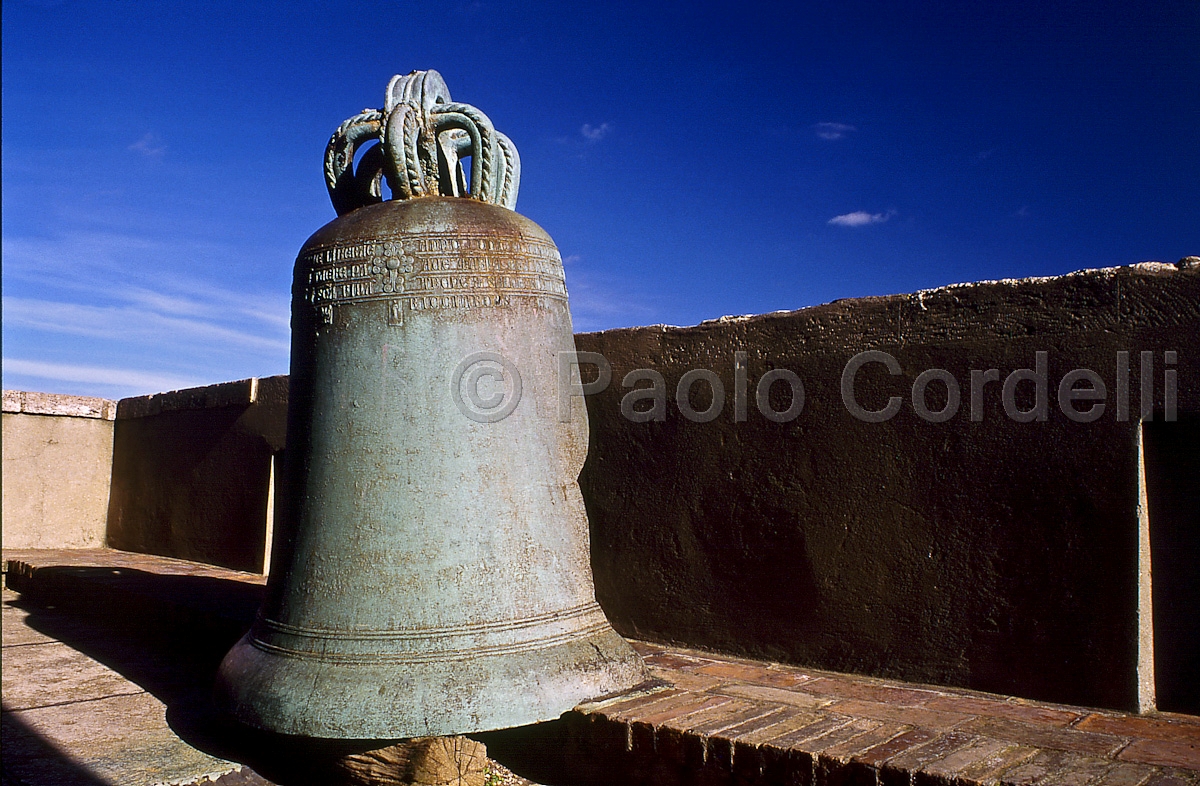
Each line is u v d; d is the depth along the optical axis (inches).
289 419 141.9
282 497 140.7
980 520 129.1
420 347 131.0
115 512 317.4
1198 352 111.6
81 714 149.1
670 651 158.1
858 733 107.7
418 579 125.2
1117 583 117.3
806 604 145.7
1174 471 117.2
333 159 151.6
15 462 301.0
